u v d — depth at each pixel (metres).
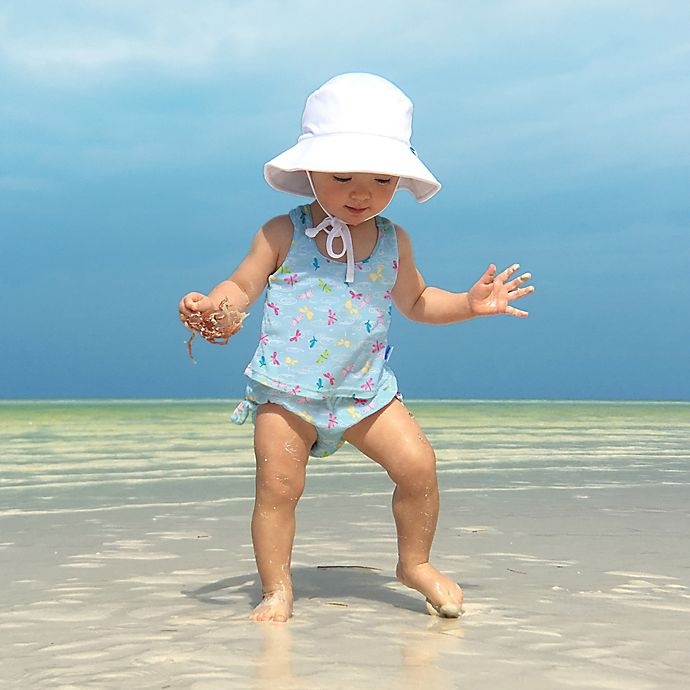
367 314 3.49
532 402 52.22
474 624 3.00
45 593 3.42
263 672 2.42
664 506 5.82
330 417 3.38
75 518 5.22
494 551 4.32
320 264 3.49
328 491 6.52
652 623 3.01
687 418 21.06
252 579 3.71
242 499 6.04
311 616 3.11
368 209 3.45
